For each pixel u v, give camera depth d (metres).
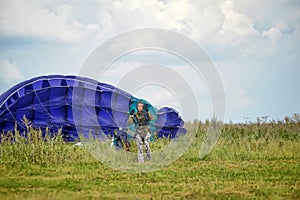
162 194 13.66
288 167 18.20
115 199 12.84
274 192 13.65
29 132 21.39
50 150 19.75
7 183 15.10
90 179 16.08
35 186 14.76
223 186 14.71
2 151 19.91
